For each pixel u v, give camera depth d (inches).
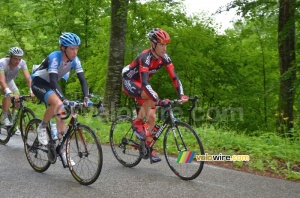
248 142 219.1
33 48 589.6
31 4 547.2
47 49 579.8
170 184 149.9
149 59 163.5
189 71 418.3
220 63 446.9
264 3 308.5
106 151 216.8
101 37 464.4
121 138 188.4
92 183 147.5
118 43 357.1
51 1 542.0
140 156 174.2
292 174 163.5
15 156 199.6
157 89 436.5
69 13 532.1
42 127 164.4
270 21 395.2
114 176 162.1
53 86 150.4
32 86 165.8
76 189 142.6
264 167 177.8
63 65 158.6
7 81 229.9
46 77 162.6
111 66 356.8
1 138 235.9
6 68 220.5
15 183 149.7
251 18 331.3
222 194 137.1
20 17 571.5
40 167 167.2
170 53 401.7
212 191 140.6
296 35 328.2
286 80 311.7
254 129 442.3
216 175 163.0
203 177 159.9
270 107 465.4
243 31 411.5
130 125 185.5
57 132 163.0
